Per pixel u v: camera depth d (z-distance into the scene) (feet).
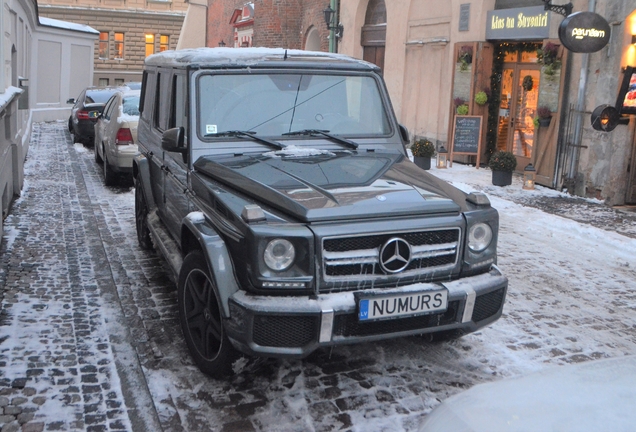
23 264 22.00
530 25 40.81
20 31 49.06
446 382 14.56
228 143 16.20
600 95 34.68
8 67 31.76
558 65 37.86
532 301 20.35
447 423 7.98
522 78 44.01
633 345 17.12
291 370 14.93
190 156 16.03
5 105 23.36
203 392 13.82
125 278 21.08
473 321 13.82
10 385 13.66
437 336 16.08
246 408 13.23
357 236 12.64
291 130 16.85
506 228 29.76
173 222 18.48
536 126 39.99
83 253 23.75
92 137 56.70
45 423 12.30
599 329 18.21
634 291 21.72
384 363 15.43
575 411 7.73
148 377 14.37
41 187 36.24
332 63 17.90
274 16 77.71
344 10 64.64
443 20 50.21
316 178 14.38
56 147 55.83
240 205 13.44
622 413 7.67
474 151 45.98
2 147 26.09
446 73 50.16
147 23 132.67
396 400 13.70
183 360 15.29
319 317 12.30
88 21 128.77
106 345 15.90
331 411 13.19
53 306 18.33
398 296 12.71
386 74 58.44
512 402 8.10
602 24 33.09
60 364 14.75
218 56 17.25
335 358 15.61
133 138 35.86
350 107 17.71
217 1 107.24
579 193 36.65
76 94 92.43
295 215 12.69
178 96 17.78
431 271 13.38
